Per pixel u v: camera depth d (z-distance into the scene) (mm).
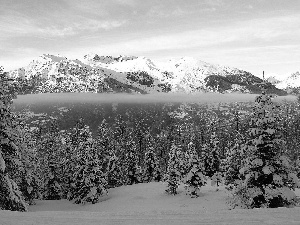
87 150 45688
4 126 18734
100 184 45094
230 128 91375
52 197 53625
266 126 18812
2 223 8328
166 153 102125
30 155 35969
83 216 9547
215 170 58812
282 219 8273
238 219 8422
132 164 66000
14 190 18781
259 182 19219
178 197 42844
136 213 10203
